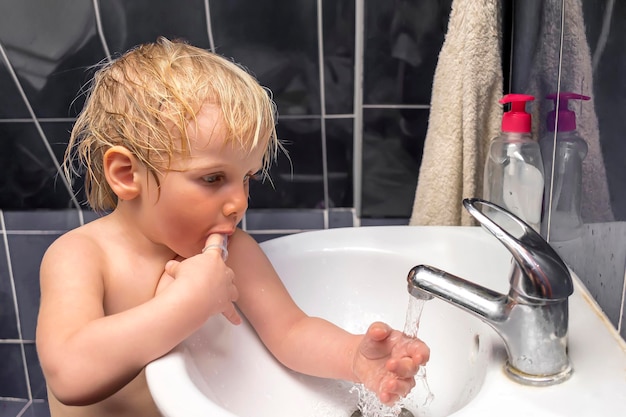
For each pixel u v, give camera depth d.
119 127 0.69
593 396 0.51
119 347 0.59
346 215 1.26
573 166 0.68
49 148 1.24
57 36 1.08
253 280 0.77
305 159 1.21
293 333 0.74
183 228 0.70
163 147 0.66
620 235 0.56
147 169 0.68
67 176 1.26
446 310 0.73
